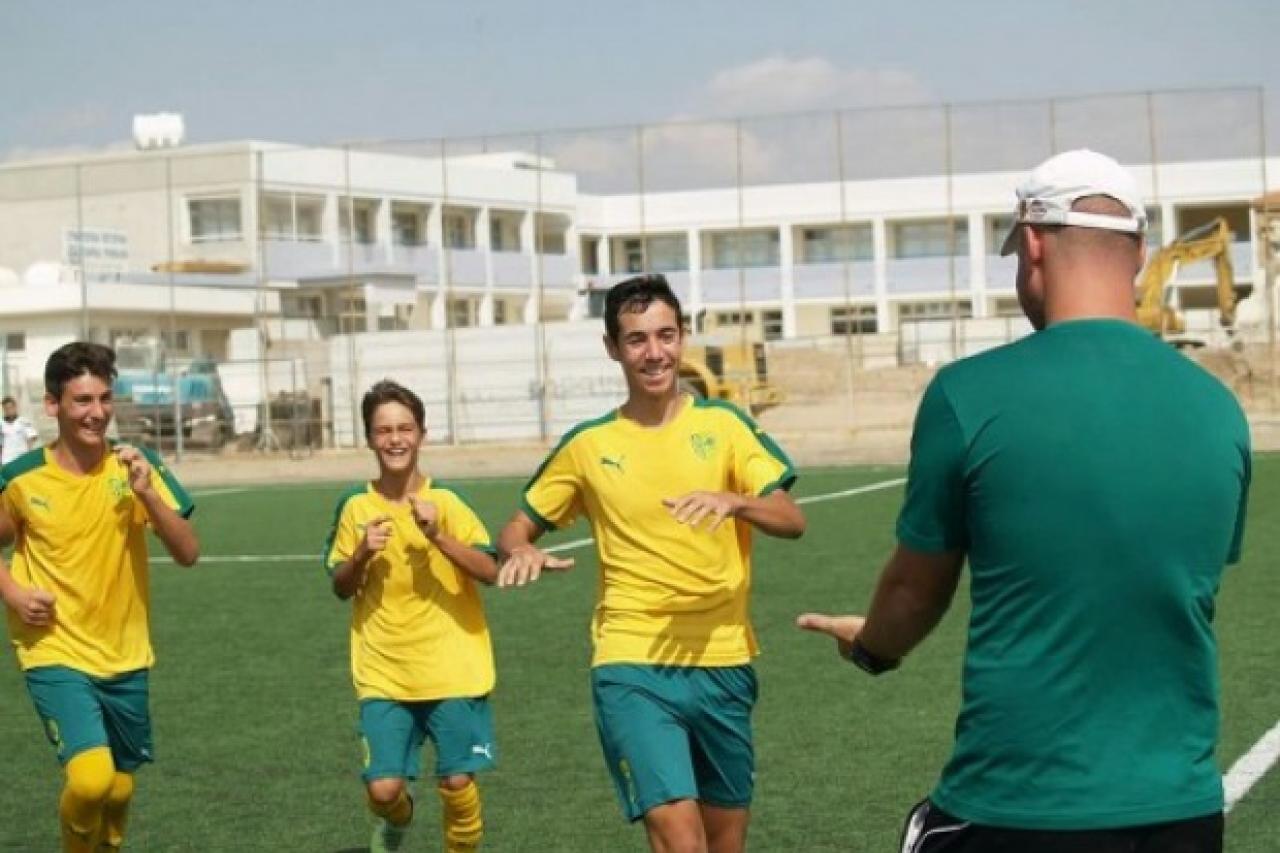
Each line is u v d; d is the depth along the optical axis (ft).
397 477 27.37
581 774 35.17
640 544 23.09
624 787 22.35
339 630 57.26
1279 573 62.23
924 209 255.91
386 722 26.71
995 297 255.29
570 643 52.60
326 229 230.48
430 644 26.76
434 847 30.55
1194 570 14.08
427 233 243.60
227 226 227.61
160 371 182.80
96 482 26.53
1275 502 89.76
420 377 177.68
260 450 179.42
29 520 26.35
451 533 27.20
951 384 14.57
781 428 175.22
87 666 26.40
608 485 23.34
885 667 15.80
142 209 228.63
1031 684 14.01
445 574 26.89
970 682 14.40
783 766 34.86
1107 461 13.97
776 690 43.14
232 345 206.90
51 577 26.35
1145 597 13.92
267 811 33.04
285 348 200.44
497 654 50.83
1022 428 14.11
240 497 124.06
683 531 22.98
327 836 31.14
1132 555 13.88
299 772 36.32
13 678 50.42
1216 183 235.40
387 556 26.89
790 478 23.22
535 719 40.96
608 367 173.68
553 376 175.22
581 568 72.23
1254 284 193.36
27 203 232.53
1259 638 48.52
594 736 38.81
